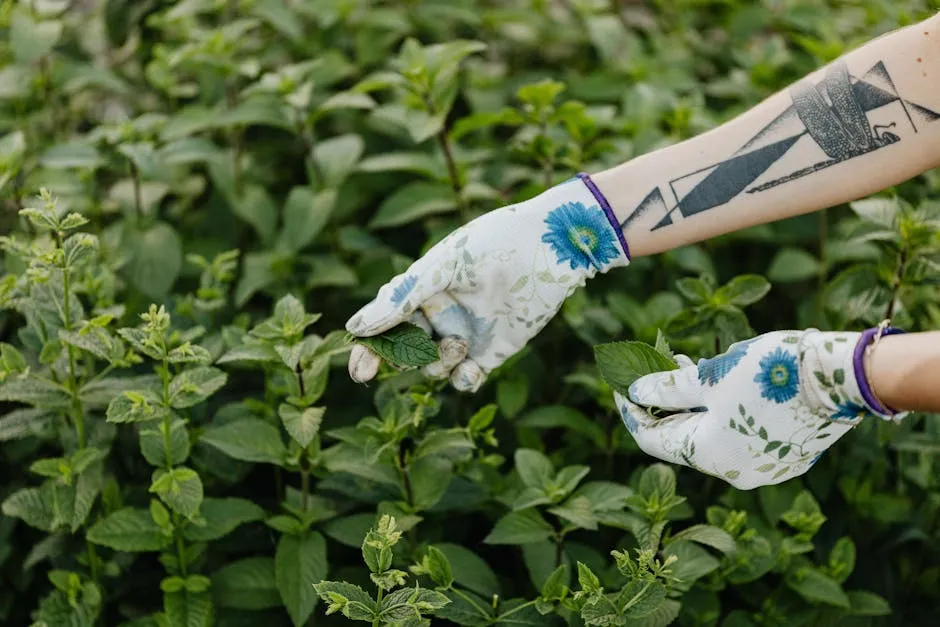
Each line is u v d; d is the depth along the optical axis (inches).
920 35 54.3
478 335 56.6
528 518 61.7
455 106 87.4
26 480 68.8
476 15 88.6
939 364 50.3
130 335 58.6
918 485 69.9
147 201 76.3
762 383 52.4
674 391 54.1
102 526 60.7
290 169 82.6
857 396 51.3
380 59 84.7
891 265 67.1
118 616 65.9
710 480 68.3
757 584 65.4
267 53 85.2
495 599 59.7
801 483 68.8
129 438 67.1
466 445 61.1
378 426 61.2
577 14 94.5
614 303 70.6
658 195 56.1
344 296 76.0
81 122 86.8
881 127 54.8
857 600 65.1
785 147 55.5
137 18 85.3
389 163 74.5
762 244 81.8
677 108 77.2
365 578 64.4
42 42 77.0
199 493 60.0
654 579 56.6
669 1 97.3
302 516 63.0
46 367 65.2
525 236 55.6
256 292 76.6
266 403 66.9
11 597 68.3
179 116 76.0
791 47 96.0
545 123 72.3
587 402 73.2
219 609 63.6
